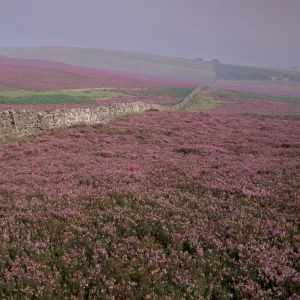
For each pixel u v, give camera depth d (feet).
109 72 485.15
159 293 16.99
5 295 16.39
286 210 27.89
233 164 45.50
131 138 73.56
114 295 16.46
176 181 36.37
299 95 429.79
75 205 28.17
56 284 17.17
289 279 17.78
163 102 226.38
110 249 20.90
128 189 32.09
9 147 61.36
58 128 83.35
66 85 278.26
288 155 55.26
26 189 33.76
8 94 194.49
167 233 23.02
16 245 20.54
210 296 16.97
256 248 21.11
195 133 83.05
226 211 27.68
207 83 520.83
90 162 48.34
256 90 453.99
